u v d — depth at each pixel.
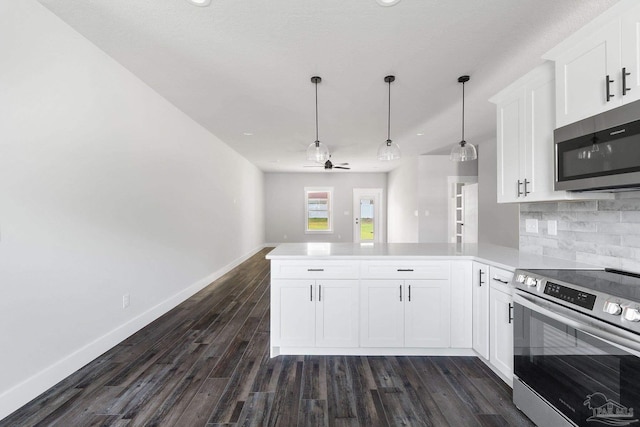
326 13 1.99
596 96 1.60
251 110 3.82
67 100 2.15
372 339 2.43
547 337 1.59
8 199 1.76
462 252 2.57
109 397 1.92
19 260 1.82
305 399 1.92
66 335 2.15
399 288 2.42
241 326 3.10
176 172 3.78
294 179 9.33
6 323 1.75
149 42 2.35
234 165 6.15
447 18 2.04
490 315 2.18
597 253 1.99
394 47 2.39
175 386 2.05
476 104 3.60
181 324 3.15
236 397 1.93
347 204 9.34
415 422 1.71
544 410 1.59
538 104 2.07
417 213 6.50
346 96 3.35
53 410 1.79
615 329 1.23
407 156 6.67
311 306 2.44
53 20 2.03
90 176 2.38
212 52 2.48
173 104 3.64
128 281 2.86
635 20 1.40
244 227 6.96
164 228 3.50
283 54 2.50
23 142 1.84
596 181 1.56
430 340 2.42
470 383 2.09
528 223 2.61
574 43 1.72
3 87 1.73
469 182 6.46
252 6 1.92
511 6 1.93
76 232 2.24
